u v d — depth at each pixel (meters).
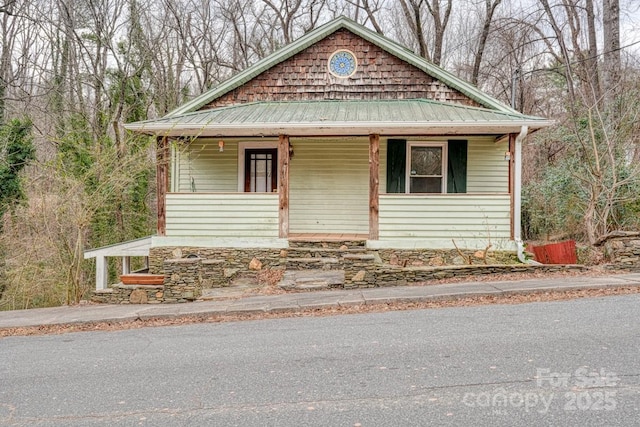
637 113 11.51
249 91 12.18
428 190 11.81
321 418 3.53
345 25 11.93
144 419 3.64
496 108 11.30
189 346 5.61
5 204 13.16
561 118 20.55
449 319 6.24
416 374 4.32
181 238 10.54
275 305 7.39
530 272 8.95
